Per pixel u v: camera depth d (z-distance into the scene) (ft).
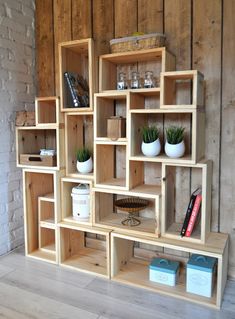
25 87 7.50
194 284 5.57
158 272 5.92
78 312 5.16
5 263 6.81
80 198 6.55
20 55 7.31
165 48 5.61
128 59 6.30
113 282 6.07
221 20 5.71
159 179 6.50
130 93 5.78
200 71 5.95
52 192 7.80
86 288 5.86
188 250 5.38
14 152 7.32
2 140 6.97
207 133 6.03
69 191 6.96
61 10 7.23
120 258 6.39
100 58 6.16
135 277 6.13
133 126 5.84
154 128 5.99
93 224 6.36
